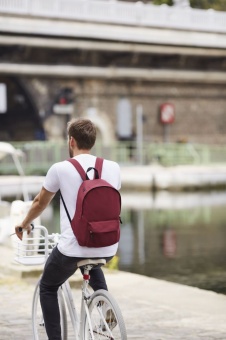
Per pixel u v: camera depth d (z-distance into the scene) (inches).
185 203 1061.8
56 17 1454.2
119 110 1708.9
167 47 1654.8
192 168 1453.0
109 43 1560.0
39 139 1631.4
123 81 1707.7
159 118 1775.3
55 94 1603.1
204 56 1748.3
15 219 382.3
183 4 1705.2
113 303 178.7
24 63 1518.2
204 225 801.6
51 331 198.8
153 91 1761.8
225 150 1628.9
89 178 188.5
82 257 185.3
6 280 380.8
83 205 180.7
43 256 212.1
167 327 280.2
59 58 1565.0
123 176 1282.0
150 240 688.4
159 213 922.1
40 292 200.5
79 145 192.5
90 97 1659.7
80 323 195.2
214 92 1867.6
